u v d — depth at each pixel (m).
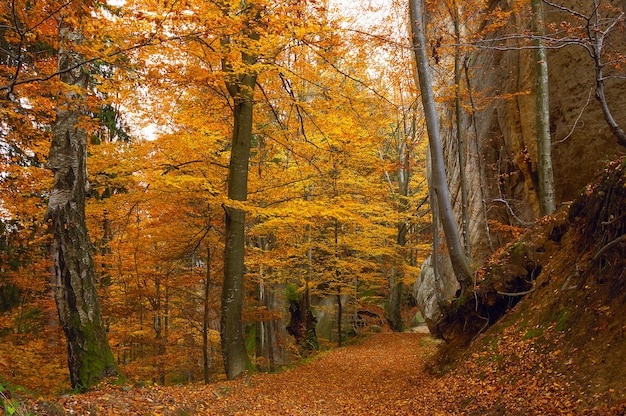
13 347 11.13
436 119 9.45
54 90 7.36
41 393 10.30
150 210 12.66
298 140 13.80
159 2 5.95
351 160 14.13
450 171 18.19
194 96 11.60
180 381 20.64
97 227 13.59
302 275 19.88
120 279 14.52
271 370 17.05
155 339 14.55
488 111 14.24
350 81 11.40
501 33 13.38
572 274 6.98
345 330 24.69
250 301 18.61
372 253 20.20
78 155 8.48
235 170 11.45
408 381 10.41
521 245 9.44
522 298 8.66
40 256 12.82
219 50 9.16
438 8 12.61
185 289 16.09
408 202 23.17
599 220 6.61
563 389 5.26
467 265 10.02
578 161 9.91
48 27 6.59
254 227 14.28
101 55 5.99
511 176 12.97
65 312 8.09
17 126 8.77
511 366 6.80
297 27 7.10
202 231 13.27
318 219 14.99
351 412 7.86
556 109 10.60
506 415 5.43
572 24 9.98
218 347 20.12
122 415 5.46
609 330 5.43
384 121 14.33
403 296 32.59
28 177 9.45
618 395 4.48
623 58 5.45
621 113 9.10
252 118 11.86
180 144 10.94
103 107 13.30
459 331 10.45
